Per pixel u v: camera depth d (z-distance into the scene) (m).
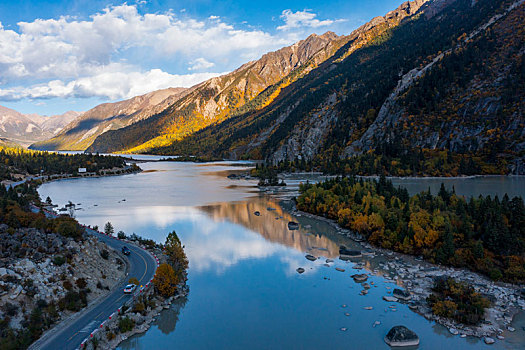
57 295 53.09
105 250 74.00
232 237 102.44
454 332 49.78
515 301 58.03
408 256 82.25
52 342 45.09
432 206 104.75
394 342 46.78
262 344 47.91
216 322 53.94
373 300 60.25
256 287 66.50
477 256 72.38
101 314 52.56
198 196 182.88
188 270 75.75
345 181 150.62
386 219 95.00
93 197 182.38
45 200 169.12
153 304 56.94
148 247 85.19
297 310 57.19
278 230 109.94
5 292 48.12
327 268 75.81
